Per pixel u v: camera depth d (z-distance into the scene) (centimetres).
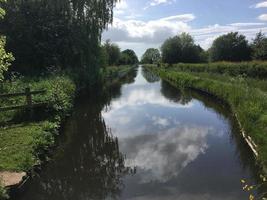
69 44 2781
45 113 1321
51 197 777
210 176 848
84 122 1539
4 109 1231
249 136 1063
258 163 883
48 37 2791
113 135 1298
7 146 931
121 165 962
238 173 862
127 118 1628
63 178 886
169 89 3058
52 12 2789
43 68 2781
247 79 2264
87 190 808
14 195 711
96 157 1042
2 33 2700
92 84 3028
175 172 886
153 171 900
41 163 902
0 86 1562
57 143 1146
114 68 5444
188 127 1405
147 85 3612
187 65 4653
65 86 1717
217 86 2158
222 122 1480
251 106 1292
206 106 1950
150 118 1619
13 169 782
